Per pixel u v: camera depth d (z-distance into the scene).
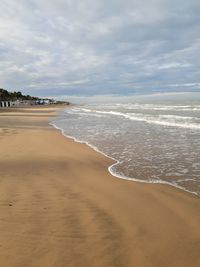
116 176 7.51
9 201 5.65
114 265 3.48
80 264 3.50
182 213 5.00
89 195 6.04
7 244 3.95
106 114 33.81
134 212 5.10
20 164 8.91
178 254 3.69
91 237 4.18
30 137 14.68
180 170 7.86
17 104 97.38
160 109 36.44
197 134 14.09
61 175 7.68
